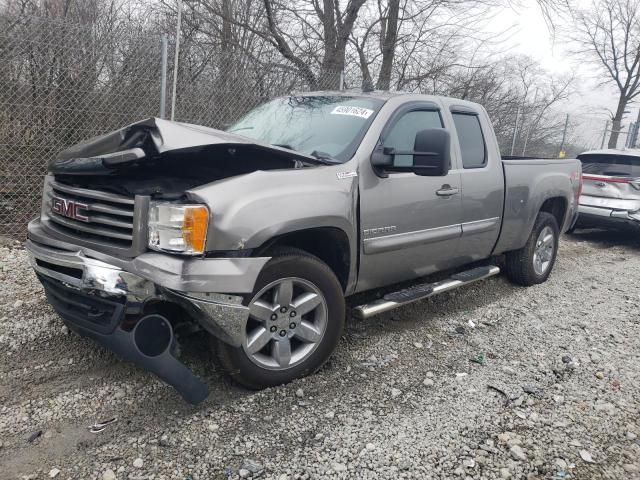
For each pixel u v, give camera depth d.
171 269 2.76
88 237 3.09
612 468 2.86
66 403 3.09
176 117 7.47
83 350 3.68
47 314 4.17
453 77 12.80
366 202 3.70
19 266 5.25
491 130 5.15
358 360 3.88
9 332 3.85
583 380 3.82
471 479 2.68
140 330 2.77
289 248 3.33
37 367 3.44
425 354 4.08
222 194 2.90
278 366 3.33
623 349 4.44
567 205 6.28
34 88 6.50
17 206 6.59
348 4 11.14
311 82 9.23
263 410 3.14
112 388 3.26
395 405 3.31
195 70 7.61
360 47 12.08
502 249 5.37
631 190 8.84
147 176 3.10
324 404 3.26
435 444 2.94
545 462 2.86
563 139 14.83
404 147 4.14
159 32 7.77
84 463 2.61
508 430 3.13
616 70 22.94
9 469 2.54
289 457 2.75
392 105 4.16
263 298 3.24
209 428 2.93
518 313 5.15
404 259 4.15
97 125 6.92
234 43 9.23
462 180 4.58
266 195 3.06
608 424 3.27
